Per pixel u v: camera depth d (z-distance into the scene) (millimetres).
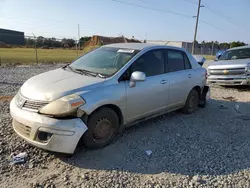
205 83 6145
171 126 4895
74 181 2885
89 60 4578
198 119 5438
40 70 13516
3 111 5227
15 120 3486
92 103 3412
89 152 3598
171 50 5156
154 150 3775
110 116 3764
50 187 2754
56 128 3133
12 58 22062
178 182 2949
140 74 3914
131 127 4719
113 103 3744
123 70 4004
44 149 3309
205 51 54094
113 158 3467
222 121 5371
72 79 3760
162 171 3182
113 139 3949
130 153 3641
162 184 2896
